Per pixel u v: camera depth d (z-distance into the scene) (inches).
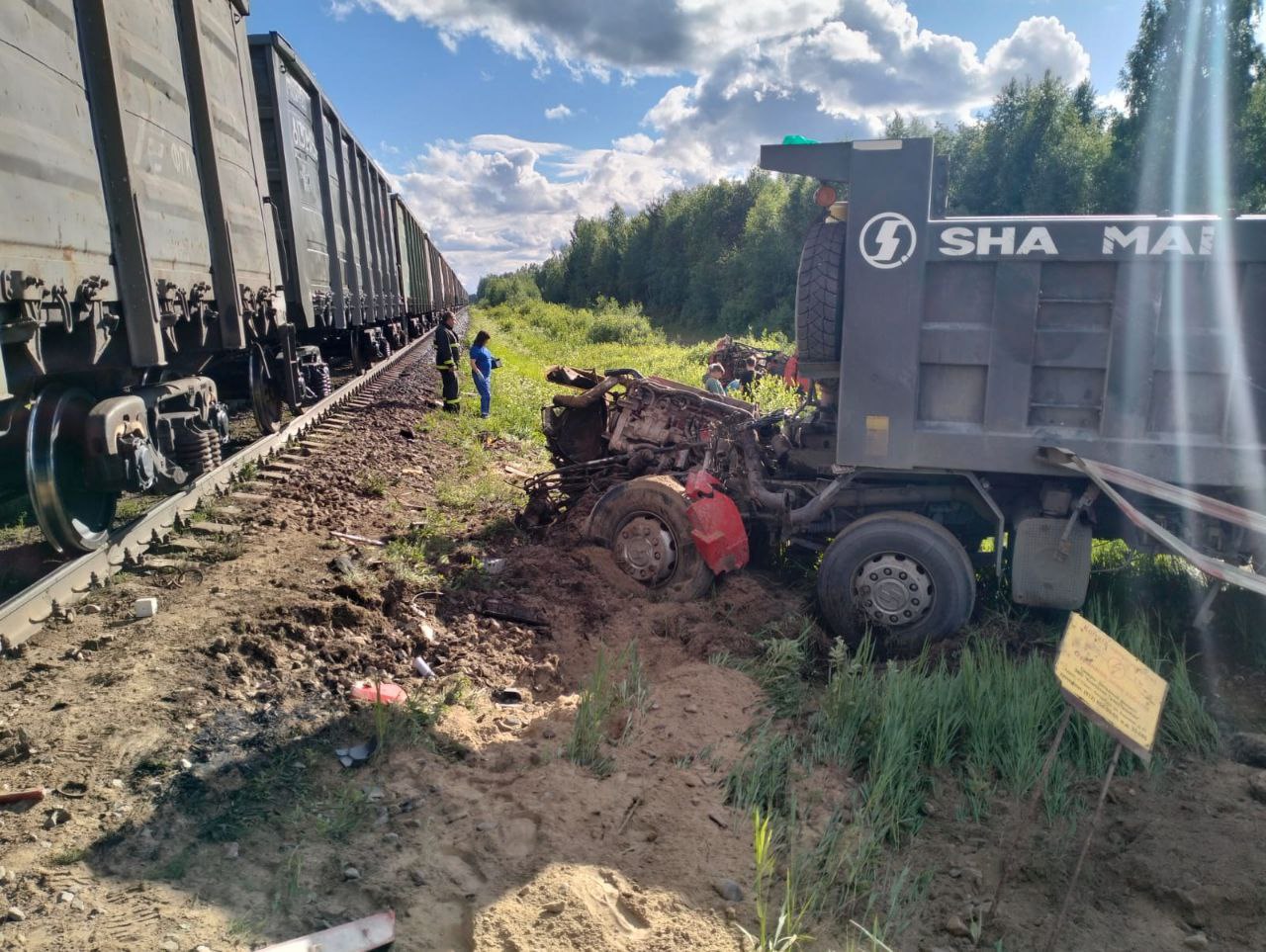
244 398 366.6
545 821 123.6
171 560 217.9
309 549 239.3
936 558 192.9
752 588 224.8
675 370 853.8
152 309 206.8
